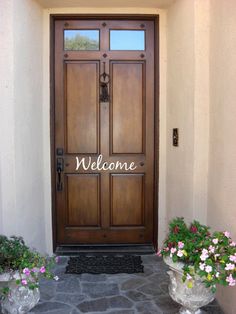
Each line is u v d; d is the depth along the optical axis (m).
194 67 2.54
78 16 3.19
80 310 2.34
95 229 3.41
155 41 3.27
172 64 3.05
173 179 3.08
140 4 3.05
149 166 3.38
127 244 3.42
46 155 3.25
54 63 3.27
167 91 3.22
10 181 2.47
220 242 1.93
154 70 3.31
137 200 3.41
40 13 3.05
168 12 3.12
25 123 2.69
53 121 3.28
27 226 2.75
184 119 2.77
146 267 3.03
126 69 3.31
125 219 3.42
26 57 2.70
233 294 2.17
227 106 2.22
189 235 2.04
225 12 2.23
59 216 3.39
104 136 3.35
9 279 1.92
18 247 2.06
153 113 3.34
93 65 3.29
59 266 3.05
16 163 2.50
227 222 2.22
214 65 2.43
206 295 1.99
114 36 3.29
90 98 3.31
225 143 2.26
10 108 2.43
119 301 2.46
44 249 3.26
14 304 2.00
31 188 2.85
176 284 2.04
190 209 2.65
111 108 3.33
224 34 2.25
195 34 2.52
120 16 3.20
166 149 3.28
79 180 3.37
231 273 1.83
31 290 2.02
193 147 2.59
